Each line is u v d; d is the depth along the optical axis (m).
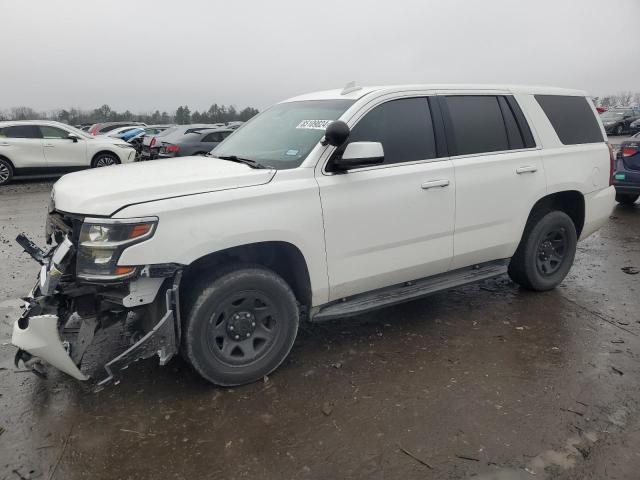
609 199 5.38
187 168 3.60
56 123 14.41
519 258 4.95
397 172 3.88
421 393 3.40
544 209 5.04
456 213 4.21
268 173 3.40
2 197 11.76
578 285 5.45
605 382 3.51
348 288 3.82
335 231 3.61
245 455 2.82
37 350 2.99
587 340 4.14
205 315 3.25
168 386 3.50
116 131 27.70
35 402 3.29
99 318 3.24
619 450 2.83
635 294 5.17
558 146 4.94
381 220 3.80
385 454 2.82
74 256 3.07
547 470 2.69
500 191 4.45
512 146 4.64
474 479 2.63
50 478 2.65
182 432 3.02
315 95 4.48
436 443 2.90
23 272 5.96
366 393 3.40
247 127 4.63
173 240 3.00
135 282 3.02
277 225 3.32
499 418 3.12
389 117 3.97
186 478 2.65
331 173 3.61
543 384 3.49
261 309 3.49
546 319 4.55
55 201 3.35
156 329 3.04
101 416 3.16
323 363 3.80
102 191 3.05
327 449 2.87
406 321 4.53
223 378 3.39
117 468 2.72
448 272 4.47
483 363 3.78
